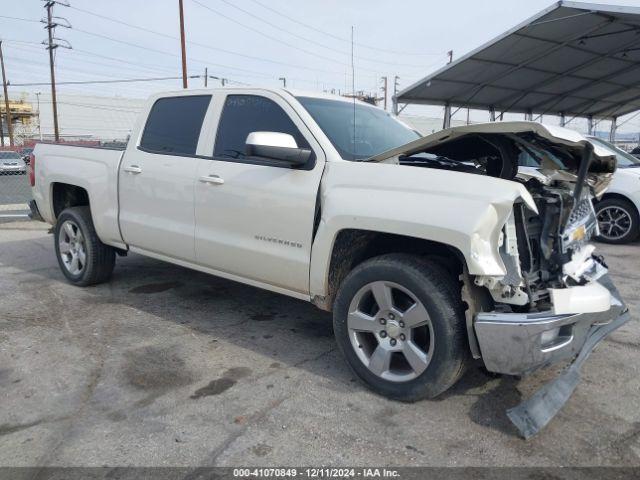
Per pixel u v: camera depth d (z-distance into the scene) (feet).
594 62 50.88
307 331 13.91
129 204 15.16
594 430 9.32
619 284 18.53
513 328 8.79
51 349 12.51
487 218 8.75
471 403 10.20
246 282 12.91
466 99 61.26
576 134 10.27
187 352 12.45
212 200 12.81
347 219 10.17
